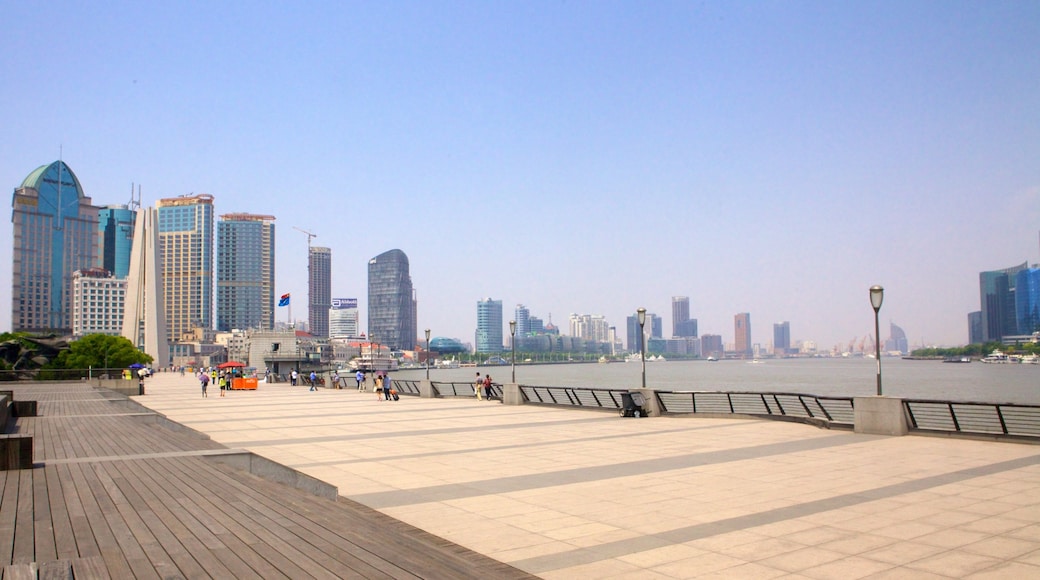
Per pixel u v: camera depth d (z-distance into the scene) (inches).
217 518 394.6
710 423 1104.8
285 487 492.4
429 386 2003.0
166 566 300.7
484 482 630.5
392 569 301.4
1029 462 698.2
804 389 4217.5
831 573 368.2
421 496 573.0
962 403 863.1
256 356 6904.5
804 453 772.0
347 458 781.3
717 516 492.4
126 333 6820.9
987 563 381.4
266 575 290.2
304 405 1701.5
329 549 331.6
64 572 254.7
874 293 970.1
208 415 1403.8
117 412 1232.2
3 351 4458.7
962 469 663.1
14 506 423.5
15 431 898.7
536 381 5477.4
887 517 482.3
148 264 6811.0
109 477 526.0
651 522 479.2
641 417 1230.9
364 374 2564.0
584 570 379.6
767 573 370.0
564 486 607.5
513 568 375.6
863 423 934.4
